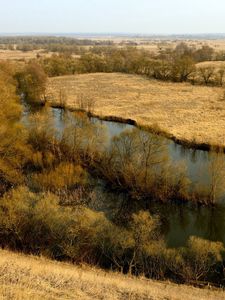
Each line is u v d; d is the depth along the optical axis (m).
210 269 24.31
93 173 38.88
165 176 35.12
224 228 32.47
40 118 41.59
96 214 26.19
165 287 21.33
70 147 40.53
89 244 24.84
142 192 35.44
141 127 44.16
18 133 36.81
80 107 66.69
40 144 39.88
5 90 47.84
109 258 24.52
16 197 26.95
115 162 37.56
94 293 17.72
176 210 34.28
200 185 35.59
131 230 26.31
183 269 23.39
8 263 19.47
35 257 23.48
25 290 15.45
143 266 23.81
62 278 18.89
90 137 40.53
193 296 20.23
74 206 29.80
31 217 25.44
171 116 63.25
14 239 25.38
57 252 24.75
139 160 35.69
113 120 61.94
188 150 48.28
